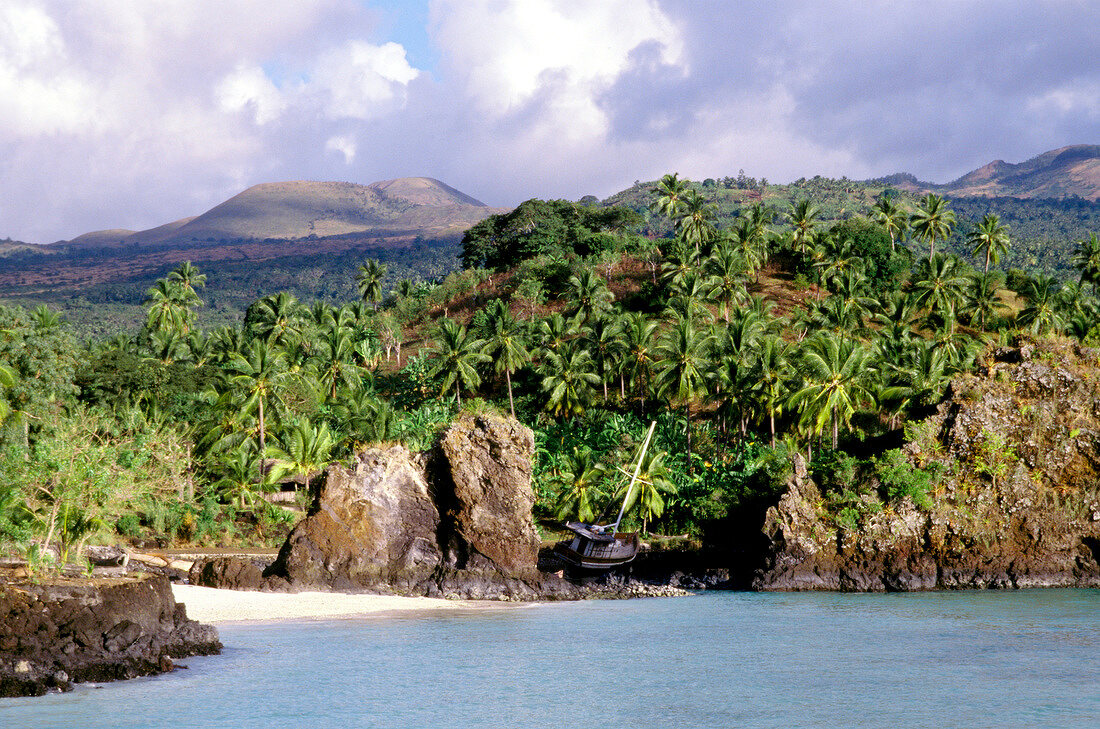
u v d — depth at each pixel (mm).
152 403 84062
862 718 28297
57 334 71812
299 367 102438
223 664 34062
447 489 59219
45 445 33375
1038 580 62938
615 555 65812
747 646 40688
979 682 33219
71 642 29156
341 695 30234
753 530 70188
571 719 28000
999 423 65188
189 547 66438
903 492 64125
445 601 55250
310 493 76688
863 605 55594
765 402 80938
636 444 84000
